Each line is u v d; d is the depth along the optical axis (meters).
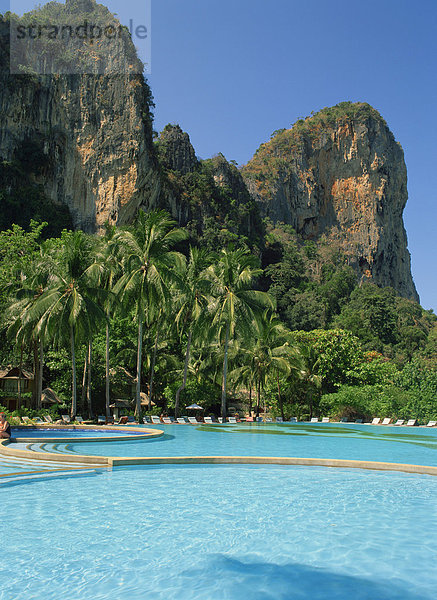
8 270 38.50
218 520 8.29
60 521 8.07
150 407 40.59
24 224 90.69
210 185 139.25
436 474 12.77
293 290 143.38
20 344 35.09
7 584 5.56
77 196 98.94
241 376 46.19
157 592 5.42
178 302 39.09
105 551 6.68
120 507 9.09
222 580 5.78
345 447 20.02
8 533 7.40
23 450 15.47
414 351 123.19
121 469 13.21
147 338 45.81
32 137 98.25
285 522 8.21
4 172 91.19
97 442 19.47
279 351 43.03
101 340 43.22
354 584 5.71
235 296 36.25
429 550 6.88
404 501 9.87
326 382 49.47
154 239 34.22
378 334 130.75
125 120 100.88
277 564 6.30
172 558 6.47
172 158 136.12
